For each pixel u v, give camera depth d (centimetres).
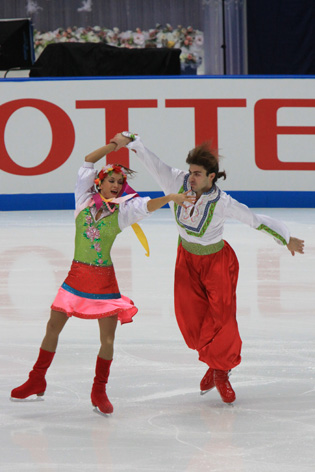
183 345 1366
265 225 1081
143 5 4872
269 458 865
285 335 1422
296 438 928
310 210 3350
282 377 1184
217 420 998
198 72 4931
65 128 3419
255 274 1989
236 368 1230
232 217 1073
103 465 848
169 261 2169
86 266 1030
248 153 3447
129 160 3438
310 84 3422
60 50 3997
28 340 1399
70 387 1139
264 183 3459
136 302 1692
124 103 3422
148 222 3012
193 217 1054
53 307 1028
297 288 1820
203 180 1046
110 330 1030
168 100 3428
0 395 1100
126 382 1162
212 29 4888
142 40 4884
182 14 4884
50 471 832
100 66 3997
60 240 2520
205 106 3428
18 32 4034
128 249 2373
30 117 3409
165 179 1091
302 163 3450
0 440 928
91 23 4853
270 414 1020
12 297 1742
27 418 1009
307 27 4791
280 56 4850
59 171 3434
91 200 1041
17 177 3431
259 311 1606
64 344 1377
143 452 887
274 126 3434
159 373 1205
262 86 3425
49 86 3400
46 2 4812
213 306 1066
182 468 838
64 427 974
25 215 3234
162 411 1037
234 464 848
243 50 4897
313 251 2316
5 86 3391
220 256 1077
